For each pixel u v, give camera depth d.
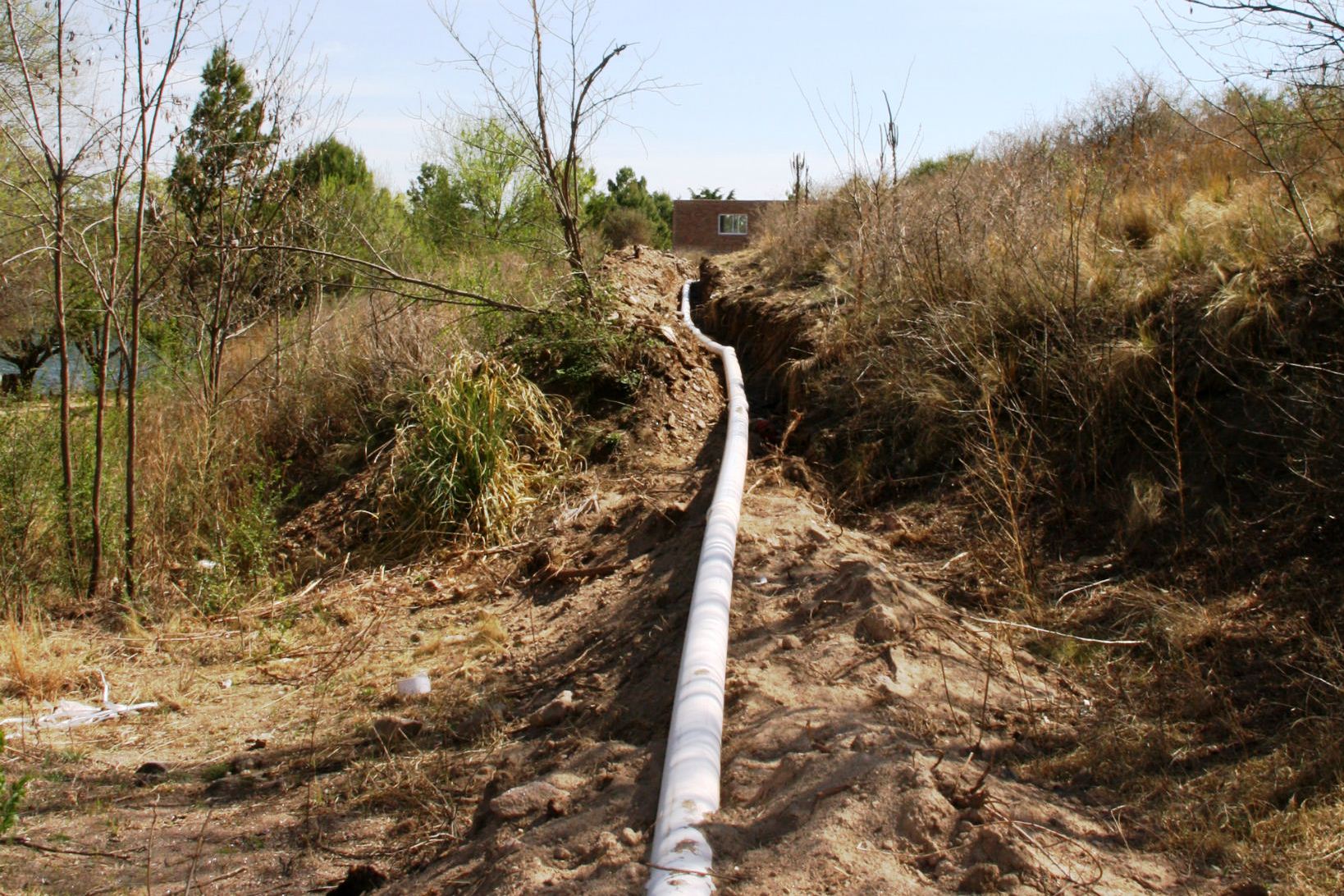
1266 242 6.48
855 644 4.52
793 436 8.16
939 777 3.33
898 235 9.46
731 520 5.83
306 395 11.67
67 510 8.28
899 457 7.23
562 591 6.99
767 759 3.70
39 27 8.39
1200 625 4.61
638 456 9.23
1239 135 8.95
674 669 4.80
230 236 11.09
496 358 10.48
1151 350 6.23
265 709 6.00
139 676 6.73
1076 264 6.90
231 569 8.51
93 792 4.90
